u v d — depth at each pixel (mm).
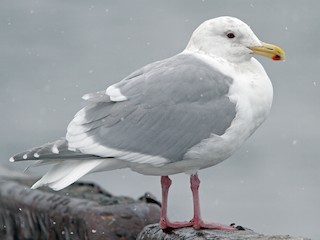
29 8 36750
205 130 9039
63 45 32375
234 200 18438
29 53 31250
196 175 9336
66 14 36094
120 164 9148
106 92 9258
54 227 10500
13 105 25578
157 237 9148
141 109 9078
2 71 29094
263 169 20141
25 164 17578
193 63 9258
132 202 10672
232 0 35438
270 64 27688
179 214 17328
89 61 30453
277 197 18750
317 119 23125
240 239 8359
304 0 34594
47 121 24203
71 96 26781
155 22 34406
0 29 34188
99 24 34656
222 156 9234
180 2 35719
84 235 9953
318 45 30312
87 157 8930
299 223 17609
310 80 26312
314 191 19125
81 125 9102
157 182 18688
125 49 31875
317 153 21141
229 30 9344
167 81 9148
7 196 11586
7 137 22859
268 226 17406
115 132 9031
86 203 10273
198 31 9469
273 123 22875
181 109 9055
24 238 11250
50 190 11547
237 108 9086
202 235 8734
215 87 9117
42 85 27766
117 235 9789
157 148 9047
